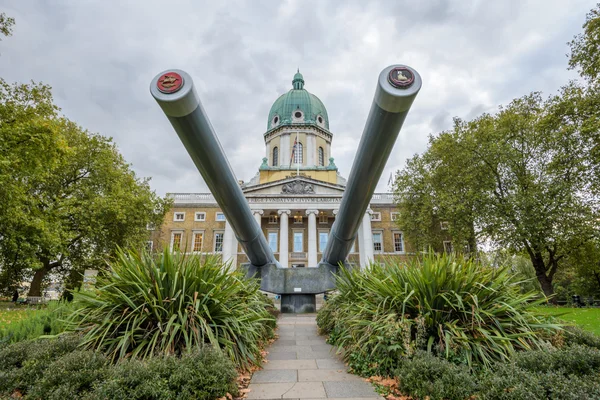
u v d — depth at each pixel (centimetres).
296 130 4197
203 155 507
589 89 1442
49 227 1680
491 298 460
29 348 367
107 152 2086
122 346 369
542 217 1702
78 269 2011
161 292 435
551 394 260
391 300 462
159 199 2511
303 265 3653
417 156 2556
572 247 1902
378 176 586
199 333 408
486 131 1925
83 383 290
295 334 714
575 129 1505
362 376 413
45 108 1366
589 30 1315
